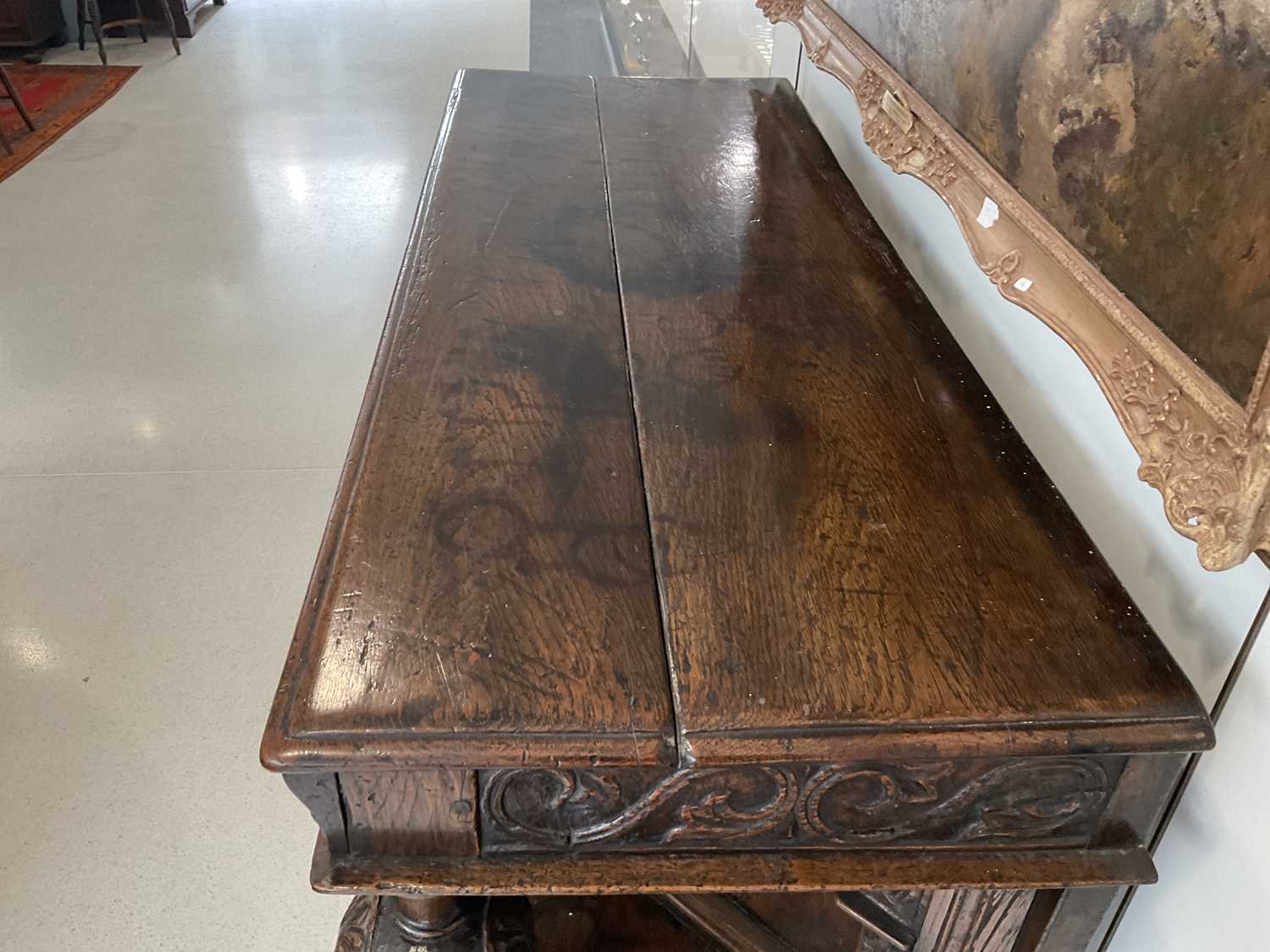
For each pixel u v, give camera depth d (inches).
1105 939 35.3
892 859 28.7
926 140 42.2
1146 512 31.4
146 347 96.3
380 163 137.3
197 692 62.6
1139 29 27.3
